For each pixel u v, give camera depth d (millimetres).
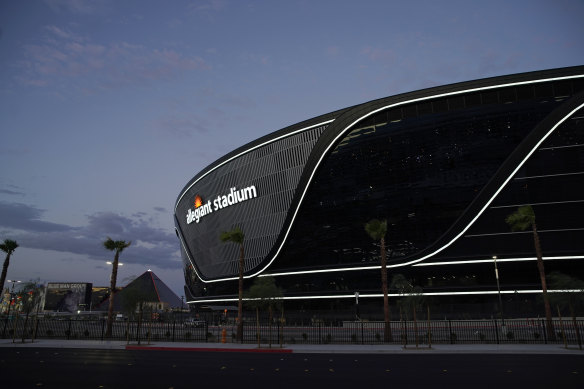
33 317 42344
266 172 81562
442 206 64688
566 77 61281
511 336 33938
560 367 18047
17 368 17859
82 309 172625
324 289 72375
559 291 29172
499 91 64188
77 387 13000
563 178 59281
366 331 45969
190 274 111688
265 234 80875
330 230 72938
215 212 93438
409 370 17406
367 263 68750
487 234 61688
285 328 52844
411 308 31312
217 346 30828
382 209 68812
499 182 61500
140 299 33812
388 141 69688
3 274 48875
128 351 27594
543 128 60594
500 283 61594
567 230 58250
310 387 13148
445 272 64562
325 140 74062
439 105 67188
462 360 21469
